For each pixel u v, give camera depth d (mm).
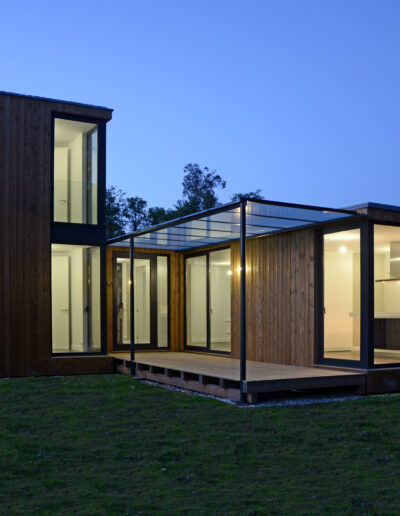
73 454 4945
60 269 11359
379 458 4723
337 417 6230
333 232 8820
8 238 9992
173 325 12961
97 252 10867
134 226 30359
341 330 9391
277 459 4762
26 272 10102
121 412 6668
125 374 10383
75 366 10453
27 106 10297
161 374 9102
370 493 3879
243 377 7074
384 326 10922
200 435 5543
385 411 6531
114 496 3869
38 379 9414
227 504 3695
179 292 13141
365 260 8180
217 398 7492
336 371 8297
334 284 9688
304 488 4004
